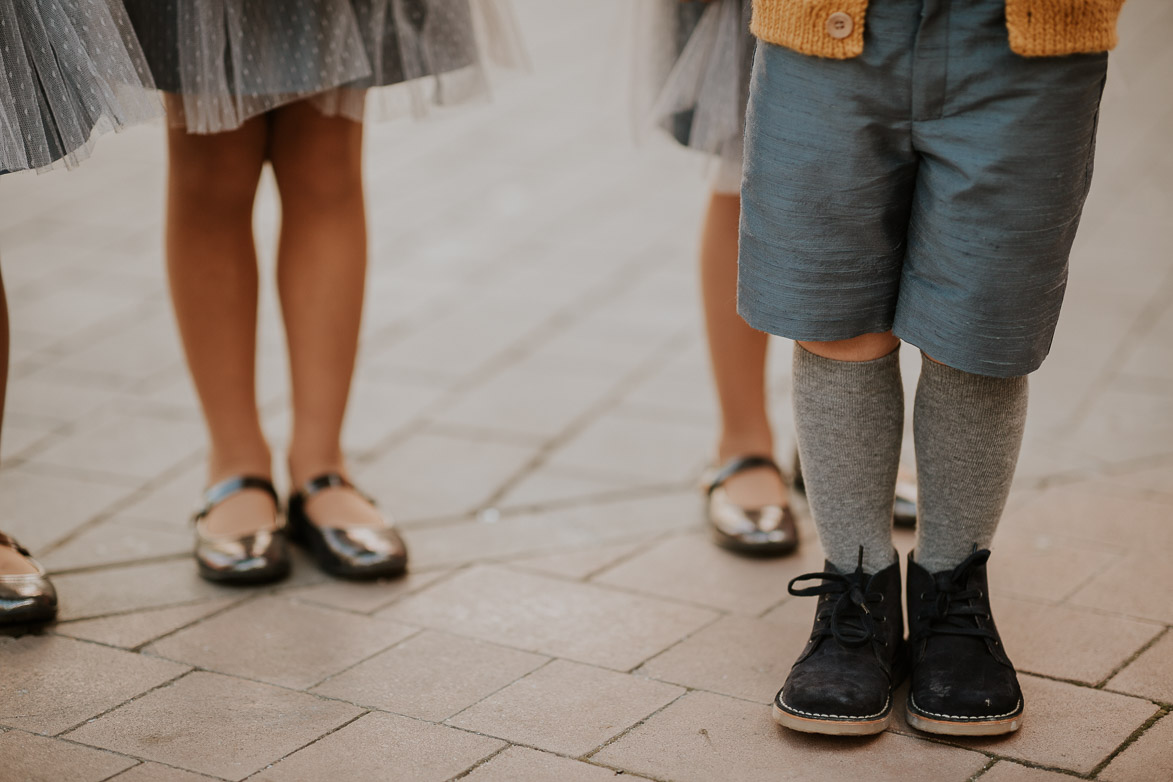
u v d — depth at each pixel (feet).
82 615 6.21
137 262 11.73
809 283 4.76
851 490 5.25
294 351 6.93
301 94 6.15
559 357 9.71
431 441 8.39
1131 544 6.79
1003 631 5.95
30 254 11.91
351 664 5.76
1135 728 5.13
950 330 4.64
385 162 14.73
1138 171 13.73
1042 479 7.61
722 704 5.40
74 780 4.82
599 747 5.07
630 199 13.44
